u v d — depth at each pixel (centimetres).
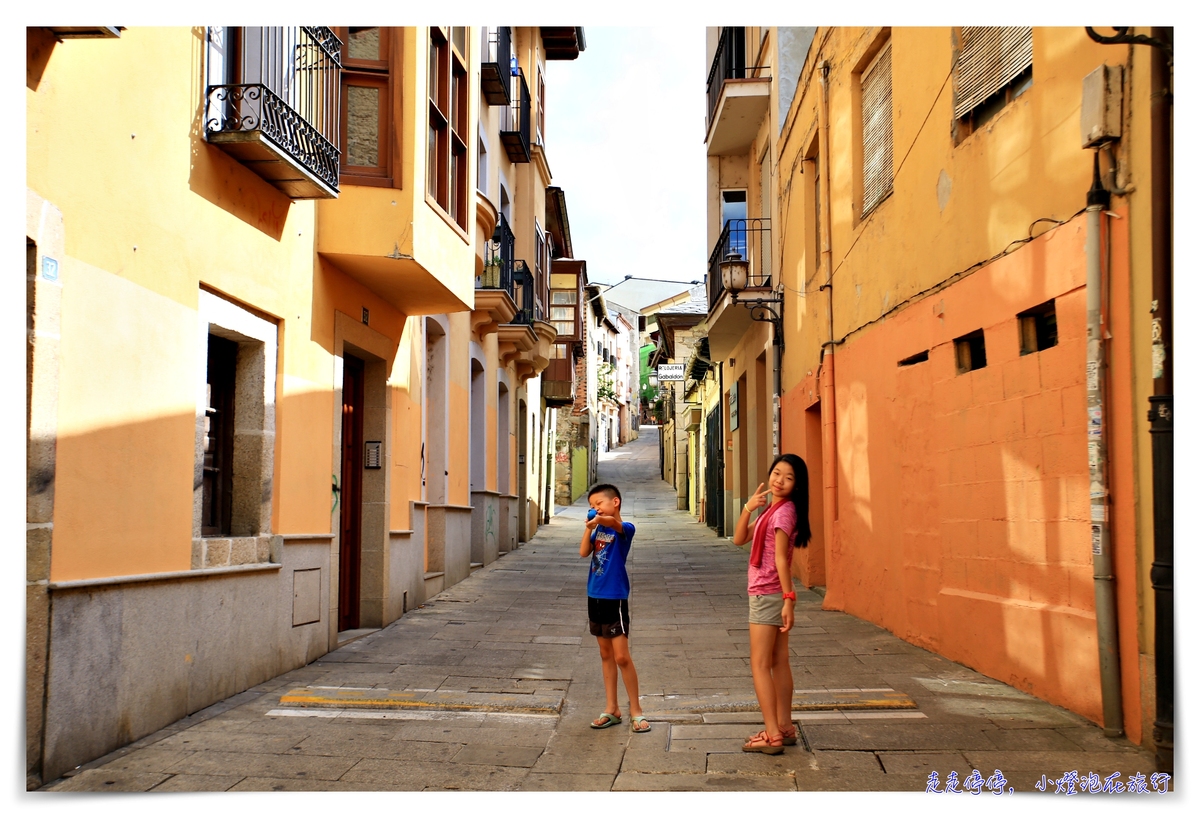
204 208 608
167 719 552
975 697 593
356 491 952
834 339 1073
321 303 802
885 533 882
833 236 1086
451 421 1338
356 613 938
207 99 615
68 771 459
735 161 1828
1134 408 483
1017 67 631
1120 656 496
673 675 712
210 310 622
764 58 1603
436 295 943
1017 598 620
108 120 502
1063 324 558
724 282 1407
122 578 502
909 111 823
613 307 7188
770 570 501
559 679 698
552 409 2816
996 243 645
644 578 1371
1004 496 637
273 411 720
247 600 661
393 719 580
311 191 718
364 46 821
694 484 2969
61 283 458
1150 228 469
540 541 2123
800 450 1270
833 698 589
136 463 527
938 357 749
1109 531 501
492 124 1550
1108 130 493
